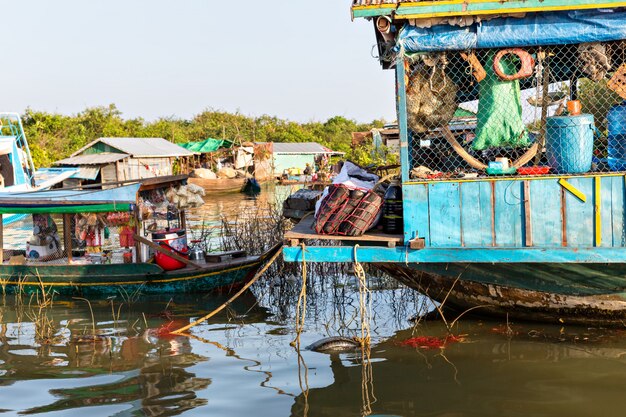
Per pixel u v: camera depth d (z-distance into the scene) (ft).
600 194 23.12
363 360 24.25
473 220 23.97
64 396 21.63
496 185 23.79
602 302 25.34
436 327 28.02
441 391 21.02
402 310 31.19
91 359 25.49
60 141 146.20
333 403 20.39
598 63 23.73
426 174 25.44
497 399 20.24
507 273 25.53
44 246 38.55
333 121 221.46
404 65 24.35
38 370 24.34
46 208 36.09
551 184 23.43
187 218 75.20
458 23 23.62
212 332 28.99
